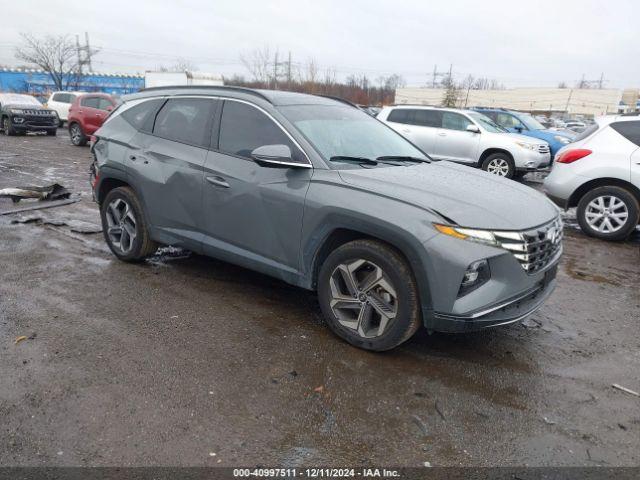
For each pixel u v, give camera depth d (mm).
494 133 12195
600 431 2805
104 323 3826
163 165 4535
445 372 3338
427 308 3209
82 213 7148
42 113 19000
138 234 4871
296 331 3814
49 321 3822
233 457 2492
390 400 2998
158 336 3656
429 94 73188
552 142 13617
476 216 3178
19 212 7090
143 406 2846
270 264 3945
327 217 3512
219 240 4262
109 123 5230
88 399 2891
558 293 4961
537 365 3490
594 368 3492
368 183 3500
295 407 2895
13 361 3250
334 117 4391
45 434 2596
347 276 3535
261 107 4105
